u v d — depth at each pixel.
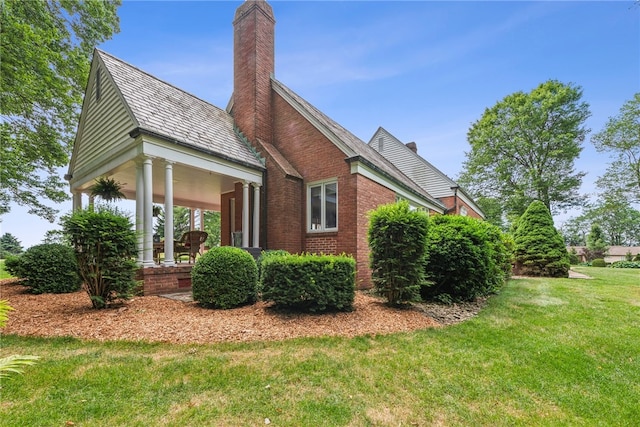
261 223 9.90
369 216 6.19
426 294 6.81
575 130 24.91
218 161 8.60
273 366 3.24
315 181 9.62
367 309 5.59
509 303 6.73
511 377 3.26
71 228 5.25
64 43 12.74
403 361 3.51
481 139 27.33
